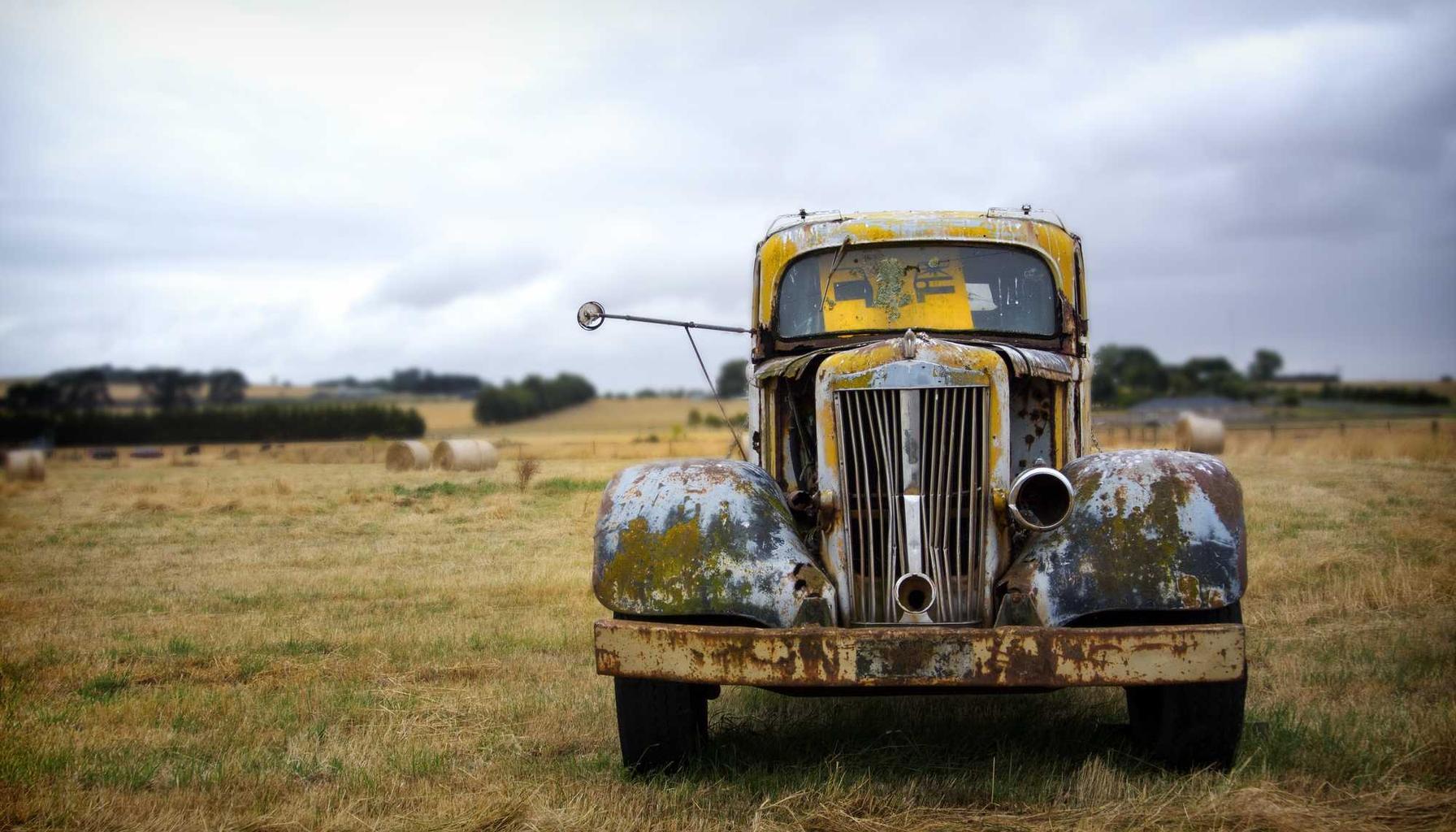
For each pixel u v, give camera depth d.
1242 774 4.75
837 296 6.11
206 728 6.20
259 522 18.23
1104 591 4.64
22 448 89.44
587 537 15.18
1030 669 4.38
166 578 12.06
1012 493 4.79
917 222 6.16
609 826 4.46
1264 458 27.56
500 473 29.75
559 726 6.05
